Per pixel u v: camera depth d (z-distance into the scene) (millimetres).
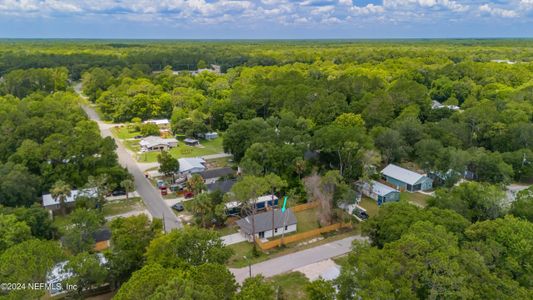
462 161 58781
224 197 50625
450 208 42094
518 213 40625
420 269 25469
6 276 27828
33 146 60594
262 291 25750
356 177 61469
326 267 40594
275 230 47969
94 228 40625
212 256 32906
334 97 92375
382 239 38844
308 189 52812
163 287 24047
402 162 71500
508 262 30578
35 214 43656
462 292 24203
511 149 70250
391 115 84938
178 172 66062
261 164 60469
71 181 57688
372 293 23703
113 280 35750
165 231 48000
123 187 58562
